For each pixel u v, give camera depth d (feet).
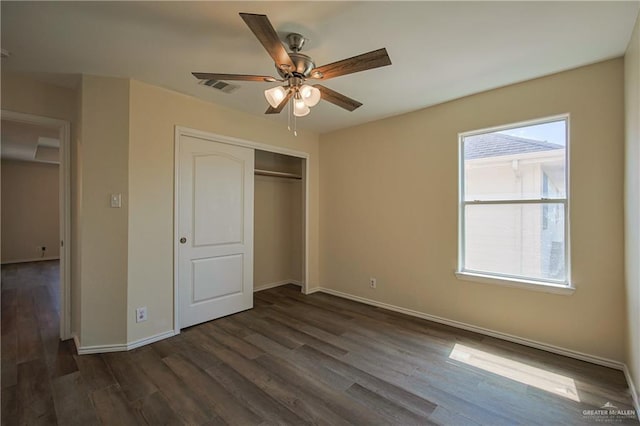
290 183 16.99
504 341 9.42
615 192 7.72
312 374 7.58
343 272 14.21
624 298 7.57
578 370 7.71
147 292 9.34
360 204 13.48
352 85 9.25
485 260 10.08
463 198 10.55
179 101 10.00
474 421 5.92
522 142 9.34
